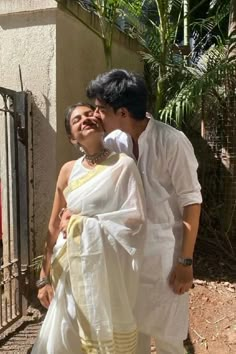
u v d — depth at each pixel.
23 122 3.38
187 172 1.88
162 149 1.88
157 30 4.44
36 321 3.33
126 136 1.99
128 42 4.91
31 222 3.50
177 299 1.99
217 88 4.18
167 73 4.31
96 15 4.07
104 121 1.88
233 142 4.27
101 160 1.90
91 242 1.84
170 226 1.95
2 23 3.51
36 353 2.02
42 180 3.48
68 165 2.03
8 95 3.22
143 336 2.12
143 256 1.93
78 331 1.93
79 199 1.88
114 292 1.87
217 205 4.43
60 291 1.94
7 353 2.91
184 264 1.91
